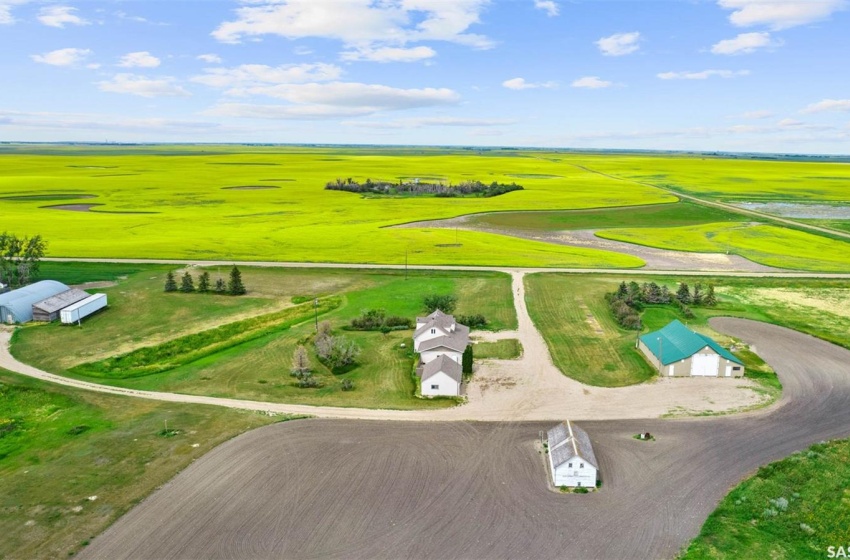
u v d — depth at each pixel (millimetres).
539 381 74750
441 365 70812
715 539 45156
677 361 76125
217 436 60219
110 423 63000
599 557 43688
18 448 58094
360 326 95125
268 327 94750
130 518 47469
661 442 59719
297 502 49719
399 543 45062
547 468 55156
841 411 66500
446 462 55875
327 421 63719
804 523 47156
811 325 96188
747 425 63281
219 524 46938
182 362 80688
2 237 127500
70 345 86625
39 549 43812
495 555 43875
